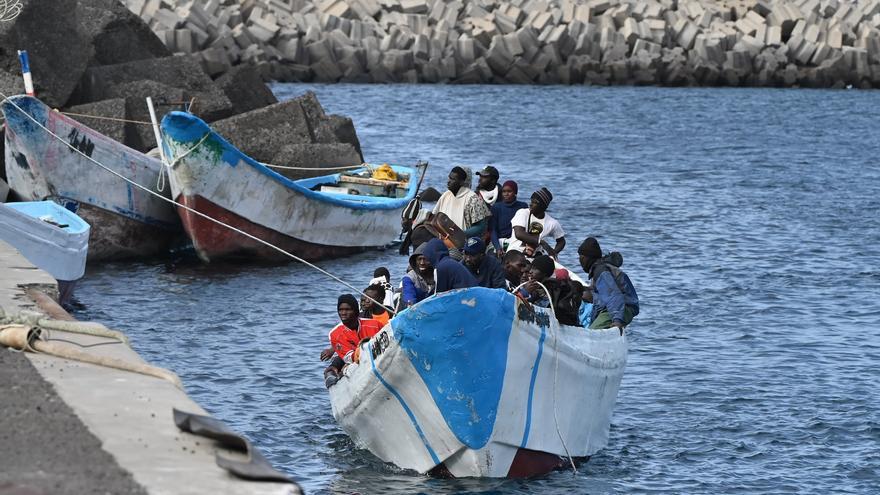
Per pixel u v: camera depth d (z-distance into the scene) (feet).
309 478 126.41
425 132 531.50
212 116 326.24
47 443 67.31
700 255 272.92
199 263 254.06
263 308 209.46
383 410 128.67
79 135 241.76
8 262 133.80
